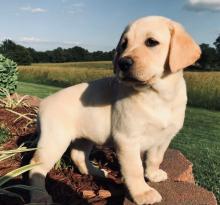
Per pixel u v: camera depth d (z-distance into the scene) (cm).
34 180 49
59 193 50
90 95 51
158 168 53
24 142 64
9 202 49
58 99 52
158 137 48
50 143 50
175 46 47
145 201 45
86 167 56
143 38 47
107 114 49
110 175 56
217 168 83
